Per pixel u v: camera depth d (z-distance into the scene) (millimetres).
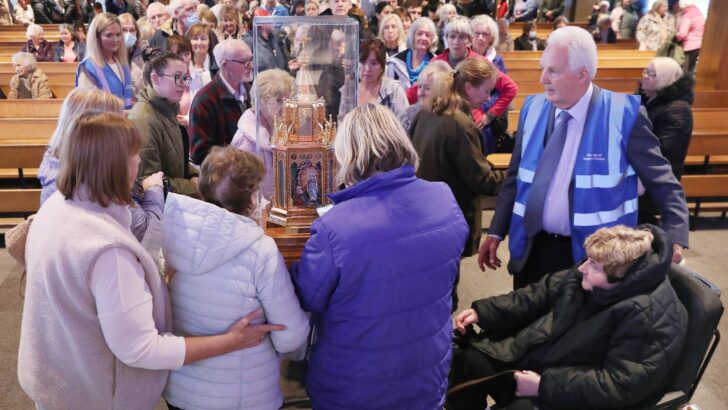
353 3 5770
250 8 8336
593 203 2072
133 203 1440
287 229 1865
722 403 2559
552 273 2164
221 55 2805
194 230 1392
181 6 5090
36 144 4023
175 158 2408
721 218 4727
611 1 11414
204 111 2859
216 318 1456
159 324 1428
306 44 2121
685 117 3150
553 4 12141
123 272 1301
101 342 1360
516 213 2273
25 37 8898
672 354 1716
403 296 1454
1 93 5285
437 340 1570
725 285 3637
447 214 1515
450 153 2510
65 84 5684
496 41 4523
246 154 1469
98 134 1314
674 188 2041
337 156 1519
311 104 1861
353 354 1498
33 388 1386
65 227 1311
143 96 2369
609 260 1735
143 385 1453
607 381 1735
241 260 1428
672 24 8734
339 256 1394
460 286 3590
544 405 1838
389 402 1551
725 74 6789
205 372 1498
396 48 4930
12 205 4020
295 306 1491
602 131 2047
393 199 1443
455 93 2555
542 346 1951
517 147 2318
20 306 3260
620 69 6398
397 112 3262
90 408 1399
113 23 3400
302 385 2385
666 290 1771
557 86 2006
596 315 1830
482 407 2070
